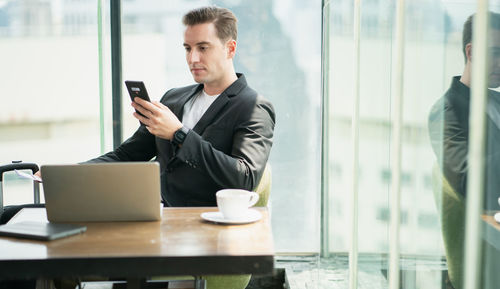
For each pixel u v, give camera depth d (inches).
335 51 89.2
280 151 128.9
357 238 73.2
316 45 125.6
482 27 30.9
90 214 61.4
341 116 83.4
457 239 37.1
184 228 59.0
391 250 52.2
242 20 125.3
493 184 31.1
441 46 38.5
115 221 62.0
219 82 91.7
